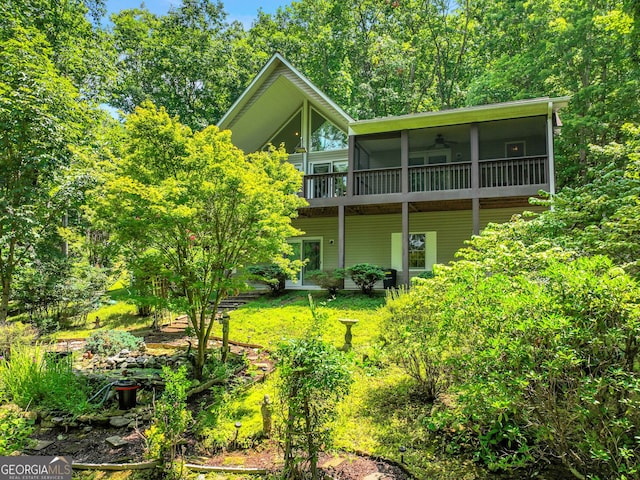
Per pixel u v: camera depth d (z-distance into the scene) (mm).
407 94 25094
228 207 5965
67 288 10344
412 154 15516
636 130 6508
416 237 14820
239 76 26734
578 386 2809
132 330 10023
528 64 18812
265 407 4105
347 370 3174
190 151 6059
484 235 6398
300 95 15805
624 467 2539
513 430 3096
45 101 8516
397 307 6145
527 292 3168
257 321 9789
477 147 11812
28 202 8664
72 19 15992
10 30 10109
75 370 6355
